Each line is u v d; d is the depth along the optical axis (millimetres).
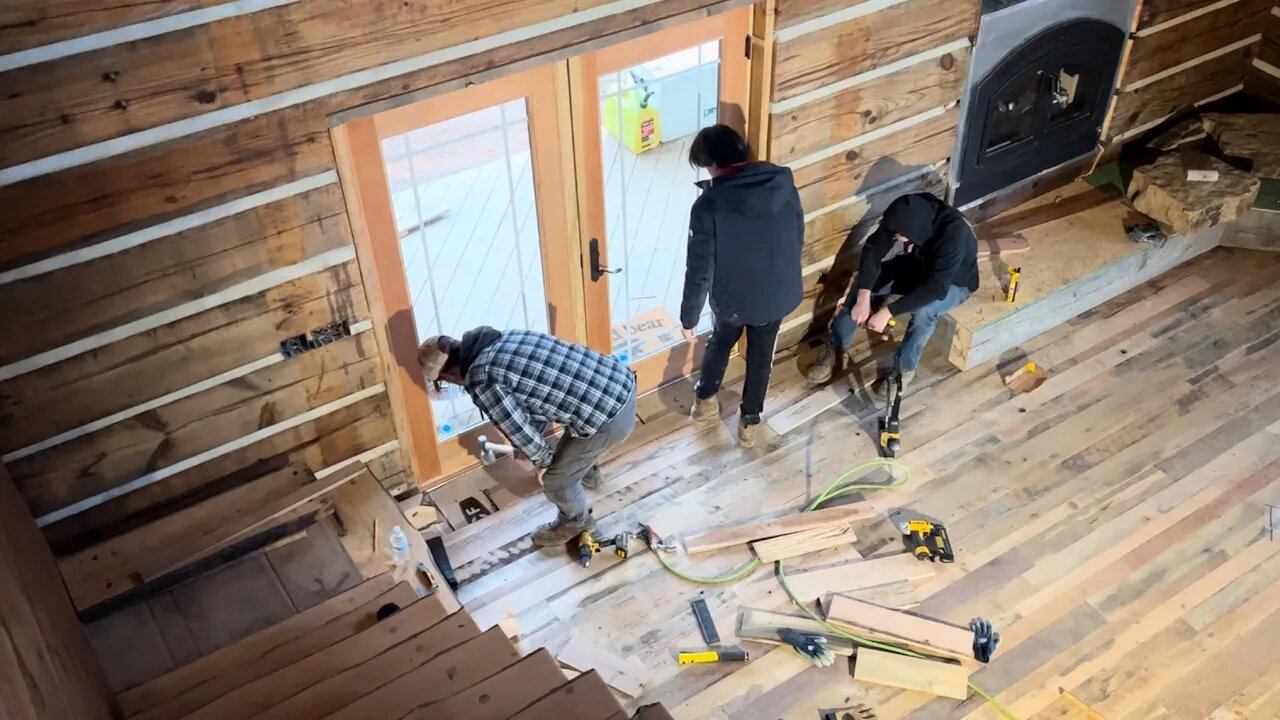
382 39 2912
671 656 3471
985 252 4688
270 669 2852
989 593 3633
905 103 4145
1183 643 3459
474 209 3475
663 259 4094
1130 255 4707
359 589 3119
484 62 3123
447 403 3902
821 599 3625
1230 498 3930
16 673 1630
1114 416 4277
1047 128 4746
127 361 3031
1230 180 4762
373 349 3488
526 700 2354
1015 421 4277
